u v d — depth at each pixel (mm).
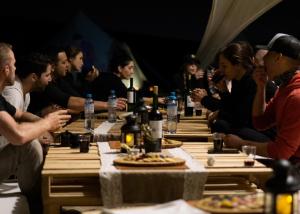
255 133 4820
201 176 3162
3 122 3668
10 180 4363
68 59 6996
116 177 3131
